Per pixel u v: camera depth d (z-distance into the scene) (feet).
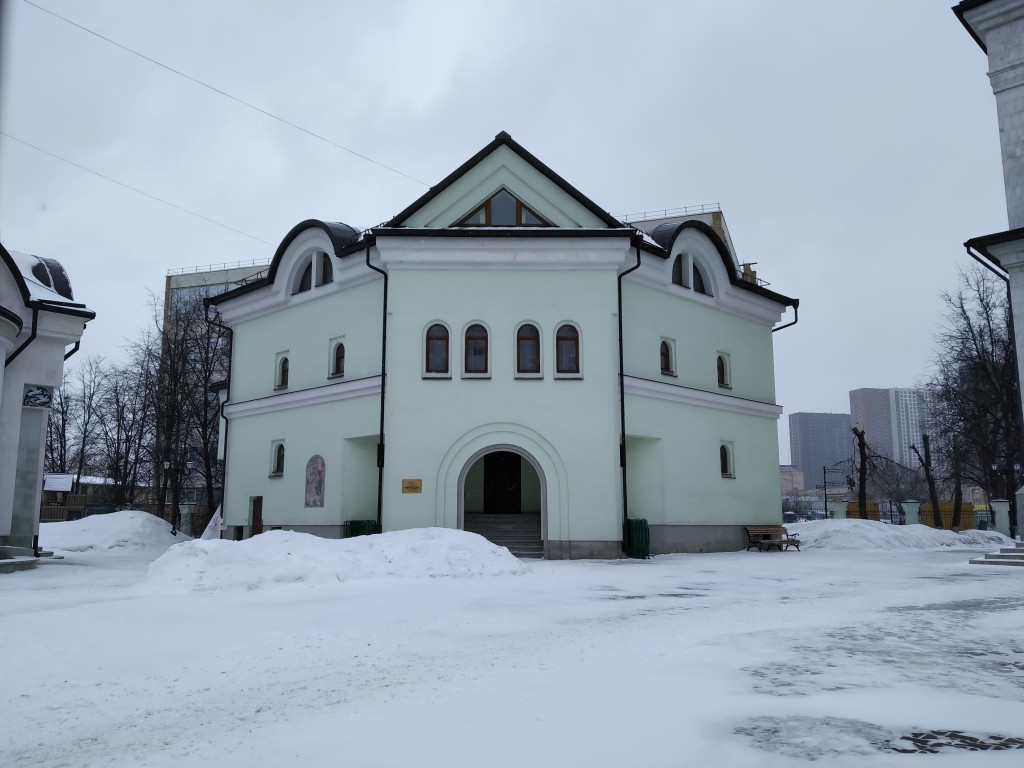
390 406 77.97
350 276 87.04
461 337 79.25
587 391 78.54
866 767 16.37
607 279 80.12
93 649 28.84
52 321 75.25
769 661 27.12
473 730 19.08
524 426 77.92
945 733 18.79
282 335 97.14
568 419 78.13
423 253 79.71
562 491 77.15
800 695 22.30
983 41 78.89
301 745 18.30
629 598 45.03
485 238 79.20
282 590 46.09
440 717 20.36
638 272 85.81
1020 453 136.98
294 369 94.43
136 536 110.52
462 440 77.77
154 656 28.30
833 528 111.65
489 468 93.25
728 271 98.43
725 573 61.62
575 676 24.99
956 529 154.30
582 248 79.61
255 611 37.93
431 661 27.96
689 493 89.86
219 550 49.42
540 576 56.39
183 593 44.57
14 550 71.72
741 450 98.84
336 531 84.43
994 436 140.26
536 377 78.59
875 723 19.57
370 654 29.17
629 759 16.83
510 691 23.09
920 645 30.17
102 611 36.32
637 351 86.12
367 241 82.12
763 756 17.04
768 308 105.81
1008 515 135.03
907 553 96.37
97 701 23.06
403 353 78.89
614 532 76.59
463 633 33.32
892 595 46.83
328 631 33.17
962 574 61.16
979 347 139.64
